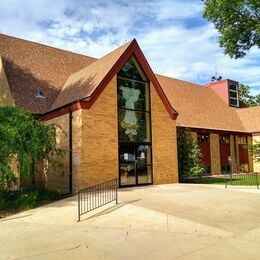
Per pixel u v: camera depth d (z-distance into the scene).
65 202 13.00
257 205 11.85
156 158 18.66
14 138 12.66
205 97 33.56
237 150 31.95
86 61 25.17
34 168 16.25
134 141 17.83
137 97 18.47
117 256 6.55
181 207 11.18
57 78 21.88
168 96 28.69
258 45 14.92
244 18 14.45
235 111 35.47
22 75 20.23
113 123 16.88
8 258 6.55
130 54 18.20
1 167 12.54
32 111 18.44
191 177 23.61
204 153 28.31
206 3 15.24
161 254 6.61
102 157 16.14
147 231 8.41
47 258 6.49
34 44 23.16
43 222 9.90
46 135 14.25
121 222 9.41
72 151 15.99
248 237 7.75
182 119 26.55
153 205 11.42
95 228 8.91
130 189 15.96
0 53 20.59
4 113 13.81
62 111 16.94
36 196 13.37
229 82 36.19
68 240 7.75
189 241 7.46
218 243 7.29
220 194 14.18
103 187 15.91
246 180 22.36
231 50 15.40
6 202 12.55
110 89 17.02
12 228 9.23
